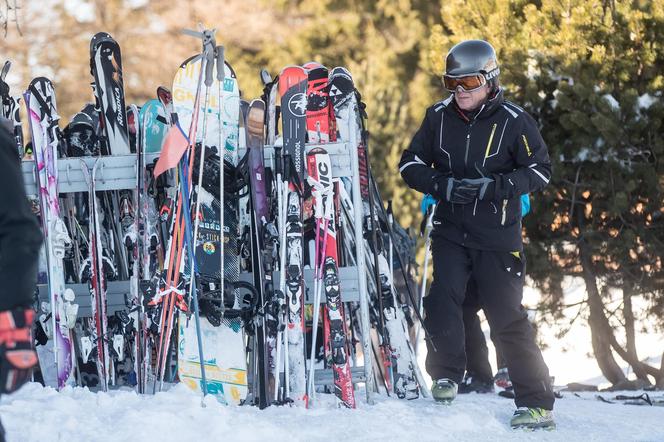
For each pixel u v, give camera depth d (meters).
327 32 44.88
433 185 11.19
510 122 11.16
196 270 11.49
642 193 20.50
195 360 11.51
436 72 23.34
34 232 5.44
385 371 13.30
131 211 12.37
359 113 12.73
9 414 9.36
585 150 20.22
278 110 12.79
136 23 52.31
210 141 11.97
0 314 5.33
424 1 42.81
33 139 11.67
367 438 9.74
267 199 12.12
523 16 21.92
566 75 20.30
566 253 21.23
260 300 11.64
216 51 11.30
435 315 11.64
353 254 13.08
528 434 10.95
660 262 20.56
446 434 10.48
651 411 14.13
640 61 20.03
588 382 26.59
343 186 12.82
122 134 12.68
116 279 12.66
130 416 9.25
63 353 11.53
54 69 52.25
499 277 11.24
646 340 28.55
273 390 11.48
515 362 11.25
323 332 13.02
